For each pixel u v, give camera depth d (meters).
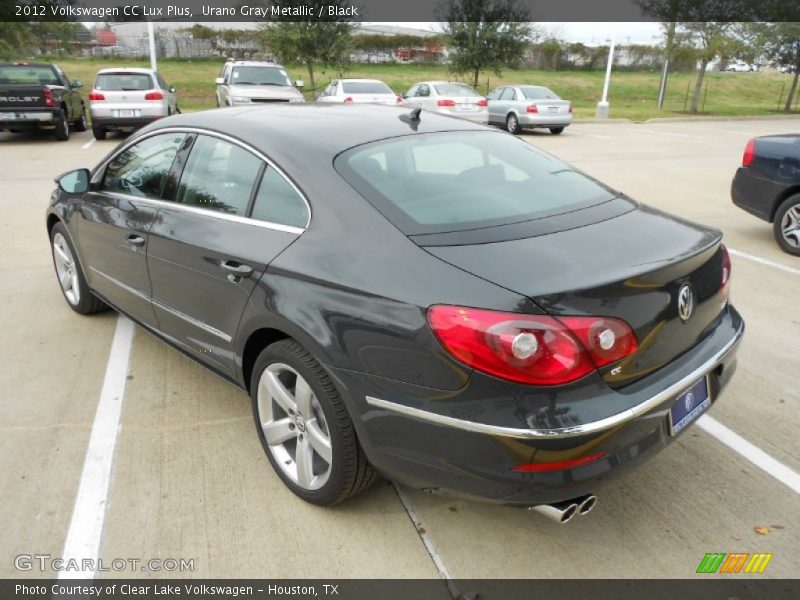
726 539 2.59
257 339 2.88
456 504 2.80
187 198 3.27
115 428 3.31
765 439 3.25
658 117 24.17
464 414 2.10
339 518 2.70
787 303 5.10
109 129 15.85
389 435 2.29
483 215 2.54
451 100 17.27
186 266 3.11
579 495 2.13
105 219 3.81
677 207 8.50
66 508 2.72
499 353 2.01
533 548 2.55
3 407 3.49
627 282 2.13
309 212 2.63
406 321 2.17
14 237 6.75
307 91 25.98
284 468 2.84
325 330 2.39
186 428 3.33
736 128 20.89
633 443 2.19
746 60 27.16
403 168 2.75
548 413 2.02
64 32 29.23
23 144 14.26
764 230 7.36
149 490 2.85
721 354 2.55
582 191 2.96
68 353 4.14
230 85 16.02
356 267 2.37
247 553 2.51
